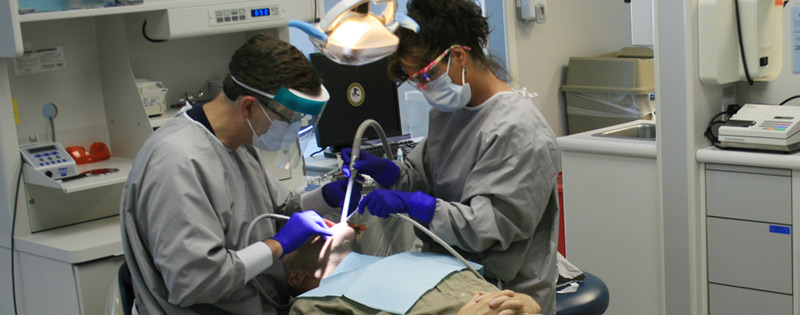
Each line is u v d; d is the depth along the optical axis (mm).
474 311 1671
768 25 2713
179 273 1605
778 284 2615
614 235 3002
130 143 2707
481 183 1874
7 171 2395
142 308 1805
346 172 2043
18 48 2182
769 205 2574
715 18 2578
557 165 1941
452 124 2049
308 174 3352
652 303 2955
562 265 2273
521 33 4078
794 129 2529
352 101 3486
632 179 2895
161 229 1616
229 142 1786
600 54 4664
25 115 2549
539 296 2014
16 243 2453
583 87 4203
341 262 1957
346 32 1614
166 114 2768
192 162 1658
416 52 1859
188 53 2967
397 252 2299
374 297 1733
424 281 1765
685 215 2744
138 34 2803
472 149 1940
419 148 2230
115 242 2365
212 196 1688
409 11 1884
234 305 1792
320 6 2957
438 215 1867
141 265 1704
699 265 2789
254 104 1690
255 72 1649
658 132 2738
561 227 3846
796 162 2455
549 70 4301
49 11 2332
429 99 1938
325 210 2119
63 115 2646
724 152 2623
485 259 1966
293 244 1777
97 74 2729
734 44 2691
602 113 4180
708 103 2754
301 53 1714
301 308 1781
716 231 2729
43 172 2377
